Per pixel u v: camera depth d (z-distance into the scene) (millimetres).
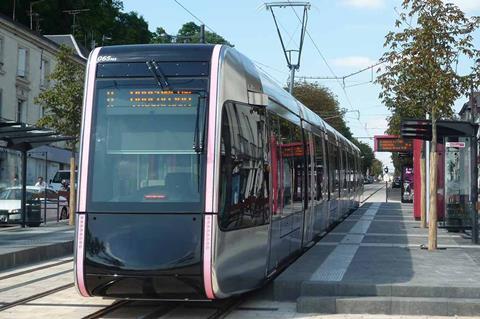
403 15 15234
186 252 8648
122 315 9641
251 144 10133
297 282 10719
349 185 29516
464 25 14984
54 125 23781
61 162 54375
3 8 58688
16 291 11648
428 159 24312
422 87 15094
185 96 9211
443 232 21203
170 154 9055
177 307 10180
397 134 22391
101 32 67250
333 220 22078
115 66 9484
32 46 48969
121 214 8906
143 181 9023
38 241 17391
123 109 9297
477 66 15164
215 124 9078
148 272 8625
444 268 12203
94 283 8828
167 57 9430
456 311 9633
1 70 44938
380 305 9750
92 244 8844
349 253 14688
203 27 25594
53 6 62125
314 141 17062
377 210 35438
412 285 10219
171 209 8836
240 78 9891
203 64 9359
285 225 12422
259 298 10945
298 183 14242
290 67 30312
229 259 9070
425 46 14938
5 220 22812
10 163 32781
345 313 9789
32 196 23625
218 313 9750
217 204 8859
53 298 10969
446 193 21078
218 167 8969
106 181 9094
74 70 24266
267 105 11031
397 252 14938
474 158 17453
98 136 9273
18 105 47844
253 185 10094
